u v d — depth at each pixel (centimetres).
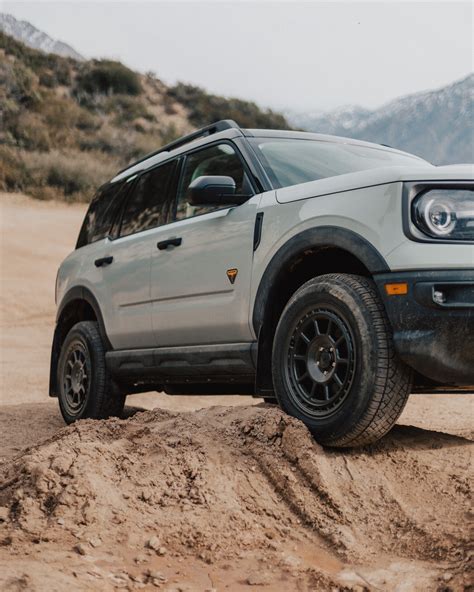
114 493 357
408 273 369
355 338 383
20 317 1543
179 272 514
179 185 557
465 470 397
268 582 298
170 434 426
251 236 456
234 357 467
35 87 3441
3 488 366
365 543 339
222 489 369
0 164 2692
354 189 404
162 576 298
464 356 369
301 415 411
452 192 377
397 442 427
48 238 2138
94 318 679
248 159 493
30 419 679
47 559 300
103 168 2969
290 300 424
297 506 365
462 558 311
